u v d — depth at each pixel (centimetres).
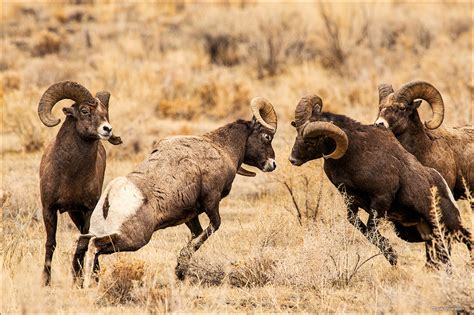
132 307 2505
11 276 2705
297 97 7181
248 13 9531
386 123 3173
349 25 9406
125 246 2595
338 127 2903
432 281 2509
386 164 2942
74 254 2620
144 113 6356
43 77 7888
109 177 4656
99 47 9131
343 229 2978
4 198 3928
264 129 3133
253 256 2948
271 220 3500
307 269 2822
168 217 2750
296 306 2588
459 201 3978
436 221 2825
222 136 3058
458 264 2812
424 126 3281
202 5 10844
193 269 2903
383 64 8488
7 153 5438
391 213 3038
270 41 8656
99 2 10756
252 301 2625
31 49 9056
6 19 10106
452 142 3359
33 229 3625
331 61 8725
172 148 2841
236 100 7088
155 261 3053
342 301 2623
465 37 9150
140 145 5528
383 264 3047
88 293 2528
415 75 7838
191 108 6831
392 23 9550
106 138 2858
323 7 9675
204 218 4138
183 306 2438
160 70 7988
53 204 2892
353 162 2952
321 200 3772
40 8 10400
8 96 6562
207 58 8856
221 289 2725
